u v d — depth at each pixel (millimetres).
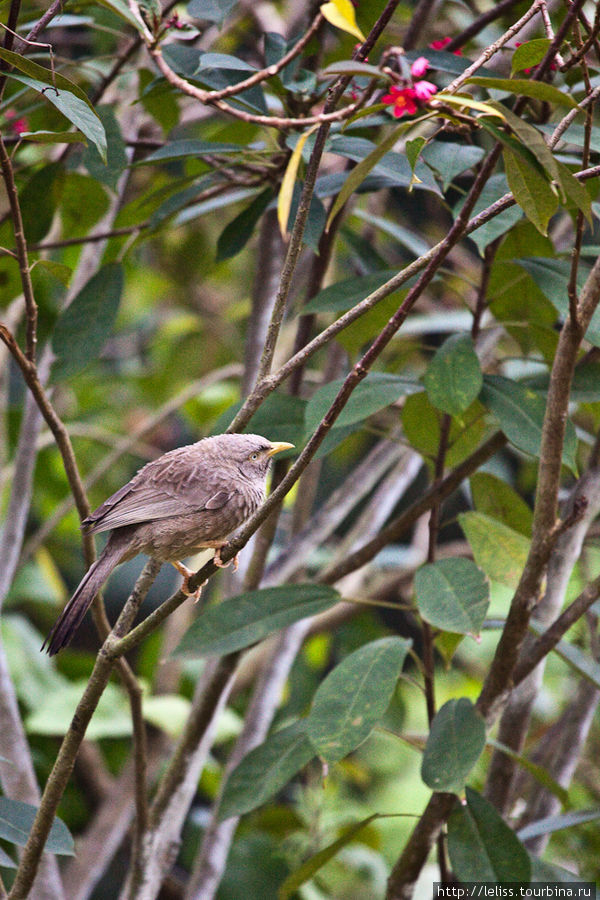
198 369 15383
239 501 7277
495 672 6305
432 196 11781
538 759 8688
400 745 12758
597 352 7820
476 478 8242
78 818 11492
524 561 6977
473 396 6520
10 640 11562
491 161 4812
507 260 7387
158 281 15875
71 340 8266
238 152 7512
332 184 7719
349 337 7801
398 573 12328
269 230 9109
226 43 12945
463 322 11023
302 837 10812
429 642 7293
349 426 7527
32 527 14297
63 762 5840
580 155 7492
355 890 10758
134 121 10406
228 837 8367
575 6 4773
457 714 6316
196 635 7102
